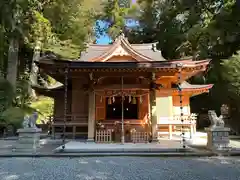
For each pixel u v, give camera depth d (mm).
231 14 17391
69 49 21109
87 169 5668
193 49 20844
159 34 24922
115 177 4867
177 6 22547
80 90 13344
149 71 10344
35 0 16547
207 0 20875
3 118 14852
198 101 20609
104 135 10617
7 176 5027
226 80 16938
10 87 16953
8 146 9898
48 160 7039
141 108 11945
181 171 5414
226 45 18391
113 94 11227
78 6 22188
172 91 13797
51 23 21062
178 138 12273
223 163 6418
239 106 16141
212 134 8328
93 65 9836
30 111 17766
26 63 22750
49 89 14648
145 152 8016
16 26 16500
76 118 12852
